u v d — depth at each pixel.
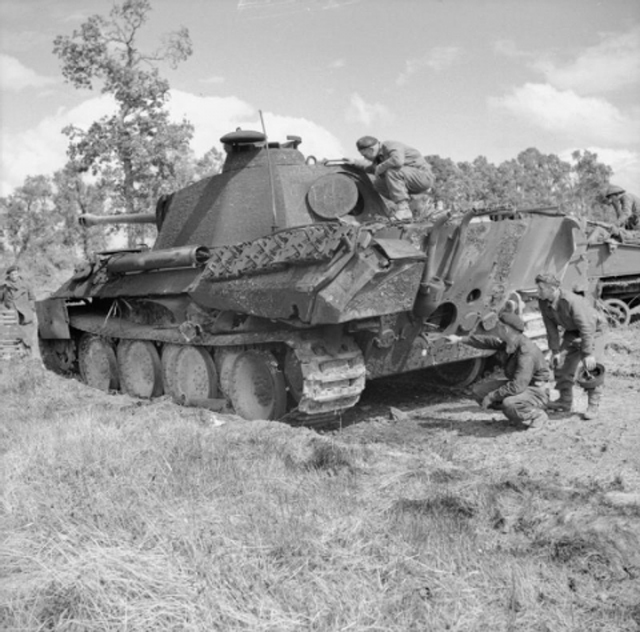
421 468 7.36
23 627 4.51
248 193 11.21
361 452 7.88
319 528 5.81
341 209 10.88
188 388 11.59
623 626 4.57
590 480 7.09
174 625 4.52
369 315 8.86
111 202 30.94
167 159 30.38
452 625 4.57
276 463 7.37
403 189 10.62
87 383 14.28
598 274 17.83
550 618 4.64
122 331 12.70
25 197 44.81
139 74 29.70
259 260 9.53
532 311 11.48
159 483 6.71
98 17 29.20
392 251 8.67
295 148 11.55
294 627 4.50
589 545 5.49
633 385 11.58
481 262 10.00
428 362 10.28
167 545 5.43
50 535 5.63
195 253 10.70
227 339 10.34
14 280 17.47
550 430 8.99
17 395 11.28
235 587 4.88
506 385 9.28
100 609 4.64
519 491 6.71
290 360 9.54
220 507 6.24
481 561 5.30
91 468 7.10
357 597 4.81
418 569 5.17
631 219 19.73
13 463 7.25
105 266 13.06
